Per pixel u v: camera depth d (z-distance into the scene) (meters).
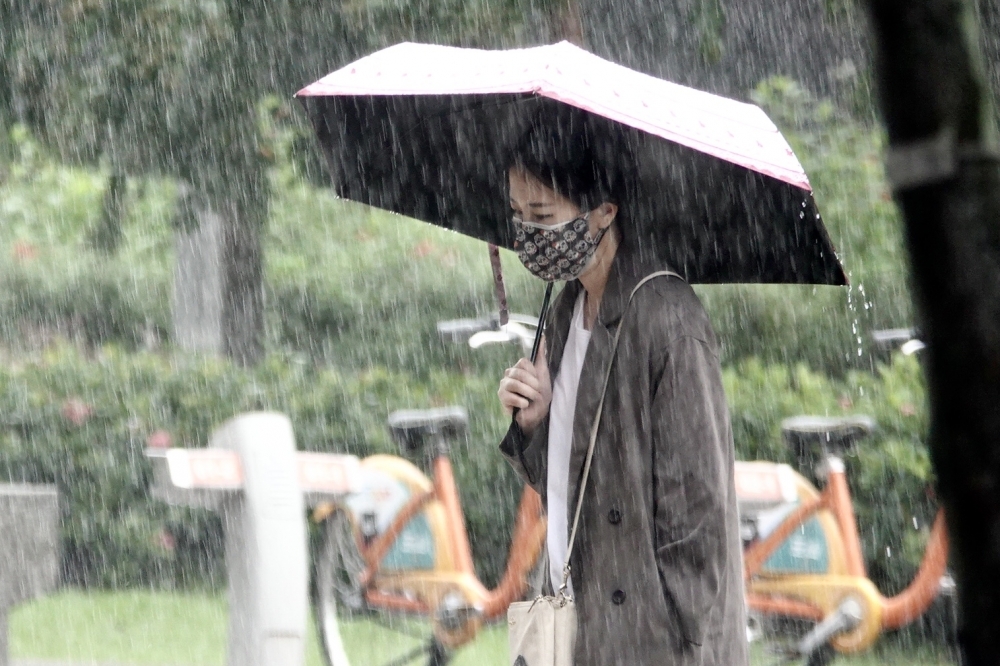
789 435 23.23
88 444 31.95
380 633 26.45
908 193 5.83
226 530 20.25
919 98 5.78
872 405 28.02
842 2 28.61
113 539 31.69
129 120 29.81
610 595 12.26
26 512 19.42
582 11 34.06
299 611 20.00
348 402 32.06
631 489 12.31
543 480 13.56
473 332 22.66
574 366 13.37
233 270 35.53
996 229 5.73
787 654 22.72
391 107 14.73
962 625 5.91
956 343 5.78
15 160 38.09
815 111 37.09
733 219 14.03
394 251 42.25
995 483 5.76
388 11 28.94
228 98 29.67
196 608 29.95
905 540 27.08
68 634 27.52
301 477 22.41
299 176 32.19
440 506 23.52
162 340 44.78
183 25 29.00
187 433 32.28
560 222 12.88
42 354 35.34
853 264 33.00
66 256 47.59
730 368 30.59
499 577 29.70
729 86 38.34
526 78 12.49
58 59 29.52
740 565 12.67
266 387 32.78
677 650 11.98
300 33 29.33
